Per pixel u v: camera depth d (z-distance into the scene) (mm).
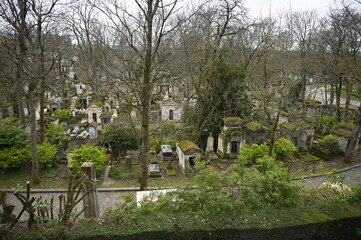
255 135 19141
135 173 16094
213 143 21078
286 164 17094
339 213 6875
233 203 6961
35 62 14320
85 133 22516
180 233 6047
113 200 12703
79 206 11000
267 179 7770
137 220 6406
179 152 18188
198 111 20422
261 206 7328
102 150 18594
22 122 20516
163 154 18750
